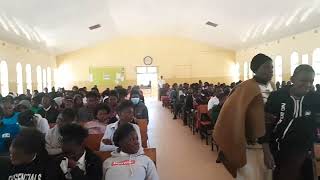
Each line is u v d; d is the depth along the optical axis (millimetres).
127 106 3258
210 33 16266
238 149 2414
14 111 4973
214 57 20344
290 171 2416
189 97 9828
